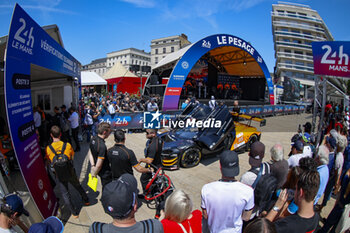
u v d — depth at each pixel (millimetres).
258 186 2141
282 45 62375
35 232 1344
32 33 3369
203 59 20547
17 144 2541
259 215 2268
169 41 75000
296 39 63125
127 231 1324
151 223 1404
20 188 4062
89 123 7664
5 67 2455
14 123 2537
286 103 21812
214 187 1850
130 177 1686
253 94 22438
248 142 6867
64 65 5801
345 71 4340
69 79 7387
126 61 90188
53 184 3809
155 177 3219
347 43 4250
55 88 8391
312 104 19516
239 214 1800
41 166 3150
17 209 1780
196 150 5430
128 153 3016
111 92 27484
